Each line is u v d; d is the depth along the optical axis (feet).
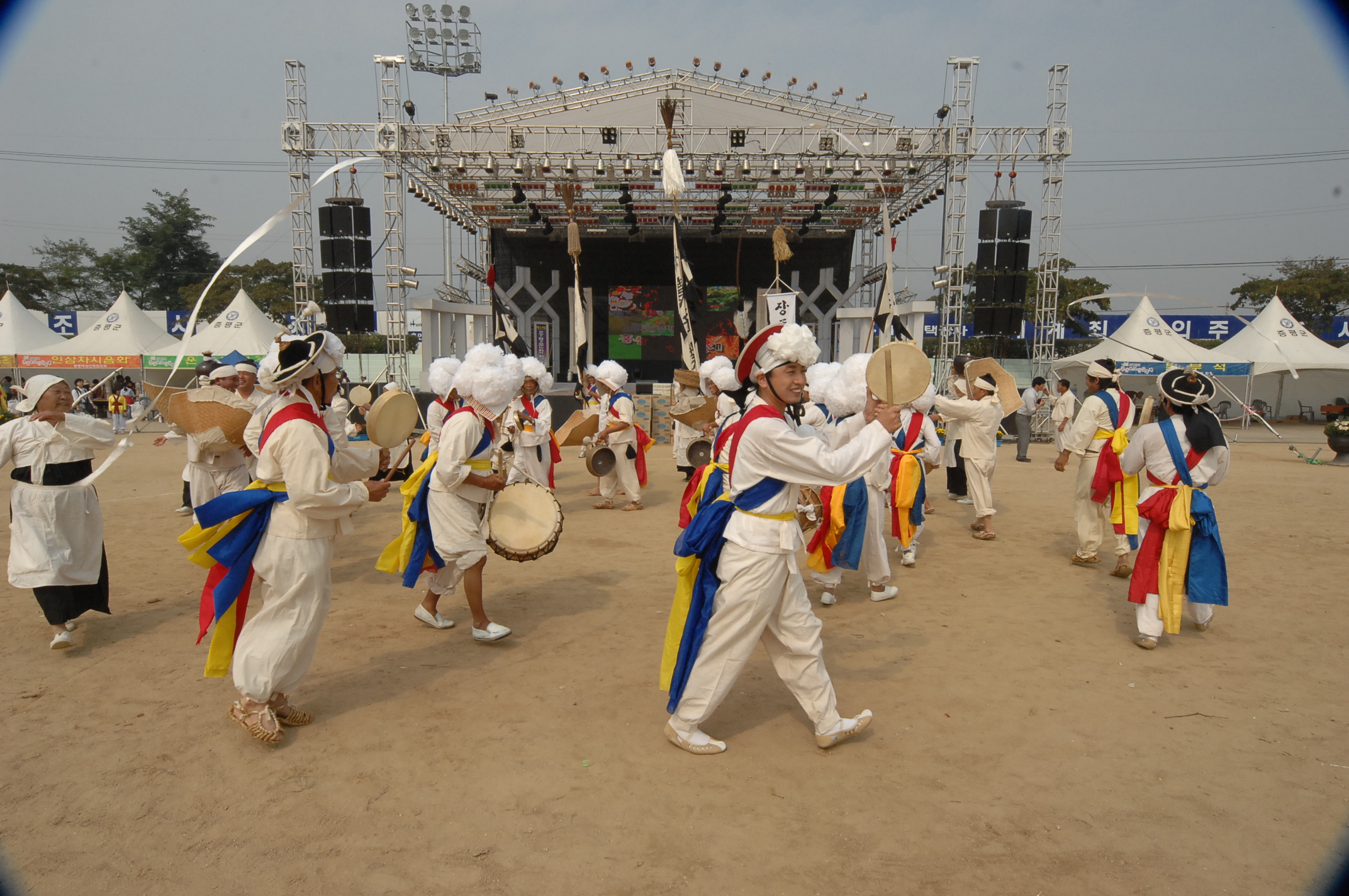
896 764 12.02
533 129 64.75
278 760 12.15
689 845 9.99
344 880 9.32
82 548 17.26
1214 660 16.25
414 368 87.25
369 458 14.10
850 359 18.94
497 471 17.02
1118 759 12.10
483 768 11.93
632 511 33.32
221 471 23.77
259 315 72.84
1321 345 77.71
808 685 12.31
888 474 20.52
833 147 65.41
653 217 82.07
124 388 79.15
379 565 17.88
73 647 17.10
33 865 9.50
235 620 13.01
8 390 71.46
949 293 68.08
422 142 64.28
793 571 12.02
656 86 69.41
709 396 23.76
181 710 13.93
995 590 21.66
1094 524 23.84
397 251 65.21
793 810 10.77
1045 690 14.75
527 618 19.08
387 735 12.98
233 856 9.76
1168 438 16.52
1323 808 10.73
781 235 27.20
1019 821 10.46
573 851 9.87
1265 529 29.58
